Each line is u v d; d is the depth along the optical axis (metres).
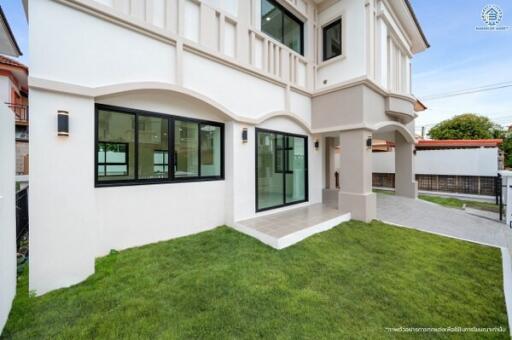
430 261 4.27
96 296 2.93
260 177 6.36
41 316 2.57
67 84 3.28
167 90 4.35
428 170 13.36
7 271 2.56
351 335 2.44
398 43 9.08
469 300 3.12
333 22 7.72
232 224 5.62
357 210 6.54
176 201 4.88
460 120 22.62
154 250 4.19
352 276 3.65
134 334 2.34
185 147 5.09
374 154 15.45
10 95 11.27
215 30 5.18
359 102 6.60
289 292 3.16
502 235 5.75
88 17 3.55
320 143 8.34
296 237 4.92
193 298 2.95
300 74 7.54
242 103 5.79
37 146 3.09
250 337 2.37
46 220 3.13
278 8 7.03
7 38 6.69
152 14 4.24
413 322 2.67
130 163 4.32
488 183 11.62
